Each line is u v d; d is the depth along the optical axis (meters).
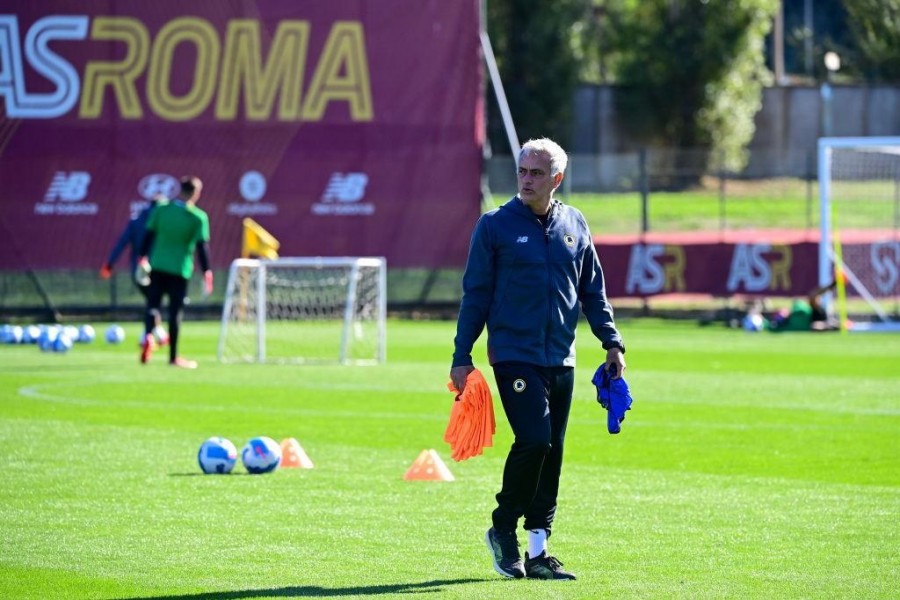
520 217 29.08
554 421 29.28
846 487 40.59
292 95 111.88
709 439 50.88
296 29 111.94
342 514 35.72
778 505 37.56
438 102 113.12
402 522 34.75
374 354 89.31
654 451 47.91
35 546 31.80
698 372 77.31
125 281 112.81
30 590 27.66
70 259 110.06
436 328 109.50
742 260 116.12
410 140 112.94
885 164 129.38
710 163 195.50
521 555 30.92
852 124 198.25
